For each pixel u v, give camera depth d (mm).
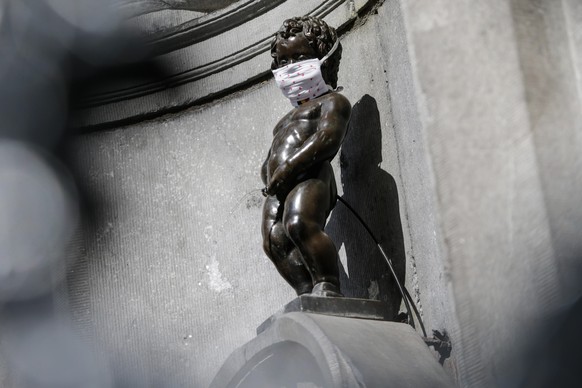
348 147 8281
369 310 7098
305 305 6949
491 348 6363
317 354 6559
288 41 7730
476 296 6480
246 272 8820
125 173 9430
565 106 6492
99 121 9594
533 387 6082
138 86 9523
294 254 7398
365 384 6379
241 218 8953
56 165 9453
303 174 7410
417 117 7305
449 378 6703
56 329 9109
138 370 8891
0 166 9352
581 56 6559
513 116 6512
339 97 7605
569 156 6402
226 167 9133
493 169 6531
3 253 9211
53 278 9227
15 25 9586
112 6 9531
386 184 7840
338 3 8539
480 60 6676
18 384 9023
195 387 8703
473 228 6535
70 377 8992
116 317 9078
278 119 8969
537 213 6332
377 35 8141
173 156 9352
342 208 8258
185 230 9133
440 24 6828
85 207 9391
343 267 8156
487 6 6715
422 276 7320
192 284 8984
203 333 8828
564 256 6234
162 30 9469
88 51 9586
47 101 9594
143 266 9156
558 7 6641
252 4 9141
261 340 6918
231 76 9258
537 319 6203
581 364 5965
